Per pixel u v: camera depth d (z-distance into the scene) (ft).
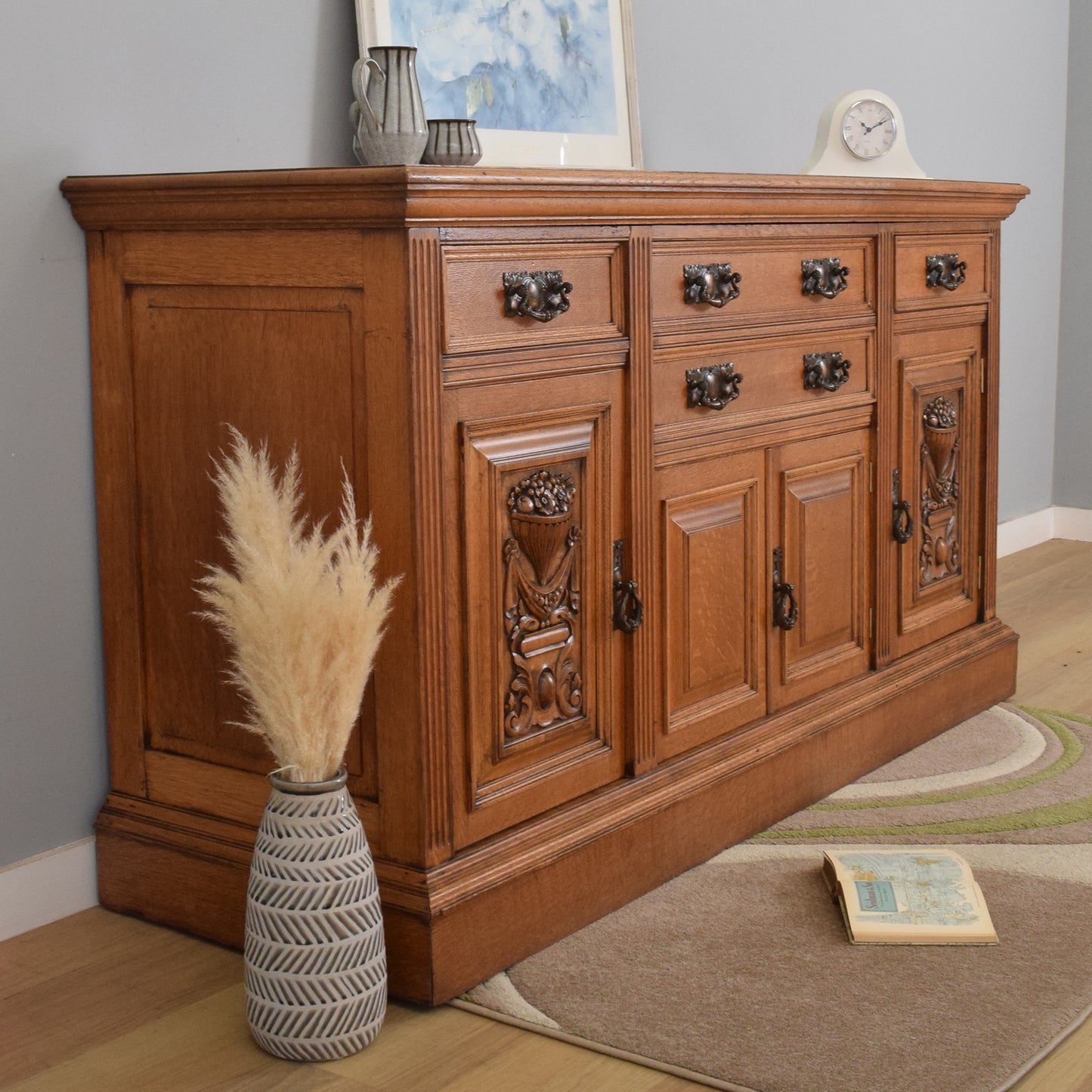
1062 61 15.39
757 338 7.61
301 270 5.83
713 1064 5.42
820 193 7.69
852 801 8.23
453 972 5.92
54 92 6.41
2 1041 5.70
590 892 6.63
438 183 5.41
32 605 6.61
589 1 9.44
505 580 6.18
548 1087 5.32
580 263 6.40
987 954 6.33
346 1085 5.34
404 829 5.94
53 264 6.51
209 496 6.36
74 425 6.70
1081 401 15.60
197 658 6.56
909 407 9.07
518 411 6.14
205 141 7.10
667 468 7.10
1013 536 15.06
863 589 8.78
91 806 7.00
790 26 11.60
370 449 5.76
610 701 6.86
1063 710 9.89
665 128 10.37
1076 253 15.48
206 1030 5.78
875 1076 5.32
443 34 8.28
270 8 7.35
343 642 5.35
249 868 6.36
